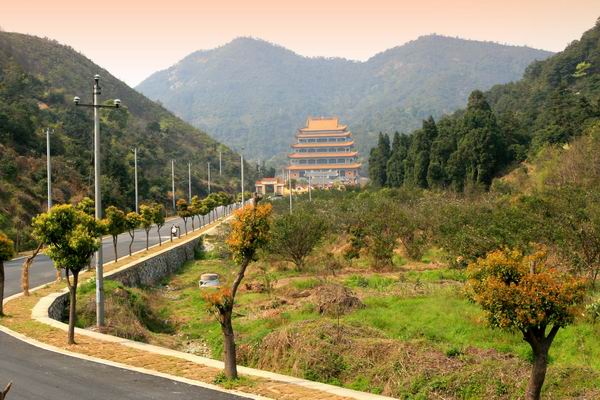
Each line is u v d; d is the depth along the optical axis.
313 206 69.81
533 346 12.58
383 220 45.75
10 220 51.47
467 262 33.97
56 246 18.08
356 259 45.28
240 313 28.33
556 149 72.50
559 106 88.94
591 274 29.38
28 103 92.12
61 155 76.56
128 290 29.16
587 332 19.52
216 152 159.00
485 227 34.66
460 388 15.37
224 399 13.38
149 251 44.44
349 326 21.34
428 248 47.22
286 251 41.81
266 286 34.44
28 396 13.30
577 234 29.44
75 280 18.66
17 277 32.56
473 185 75.56
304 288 33.25
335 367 18.28
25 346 17.94
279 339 20.27
